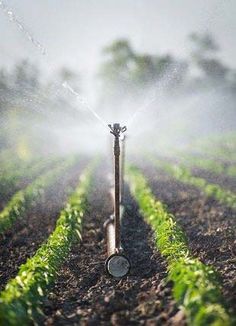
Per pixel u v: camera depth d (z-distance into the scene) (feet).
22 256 42.98
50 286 33.32
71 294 33.04
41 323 28.19
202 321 23.44
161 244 38.96
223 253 40.29
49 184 83.87
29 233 51.31
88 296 32.22
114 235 38.40
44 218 58.13
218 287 28.99
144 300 29.91
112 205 61.62
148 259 39.01
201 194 68.03
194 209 59.00
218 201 63.16
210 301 25.27
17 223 56.18
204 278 27.86
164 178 84.89
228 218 53.78
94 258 40.55
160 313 27.66
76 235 45.06
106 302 30.35
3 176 90.84
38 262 34.01
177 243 37.60
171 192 70.95
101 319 28.14
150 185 77.97
